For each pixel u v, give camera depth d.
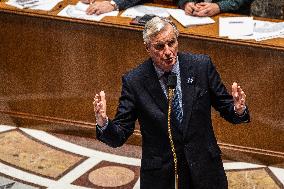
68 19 16.52
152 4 17.70
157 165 9.83
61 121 17.97
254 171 16.14
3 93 18.20
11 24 17.25
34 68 17.61
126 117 9.83
